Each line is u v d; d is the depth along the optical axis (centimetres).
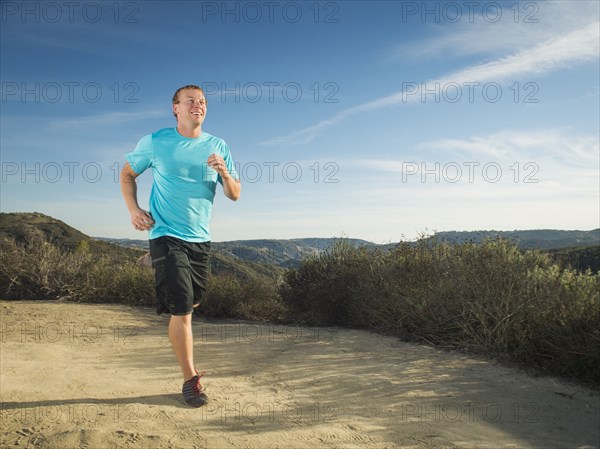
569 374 458
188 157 361
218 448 272
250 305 874
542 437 321
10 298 938
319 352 533
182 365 348
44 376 397
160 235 360
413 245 770
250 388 395
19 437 271
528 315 531
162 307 358
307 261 862
